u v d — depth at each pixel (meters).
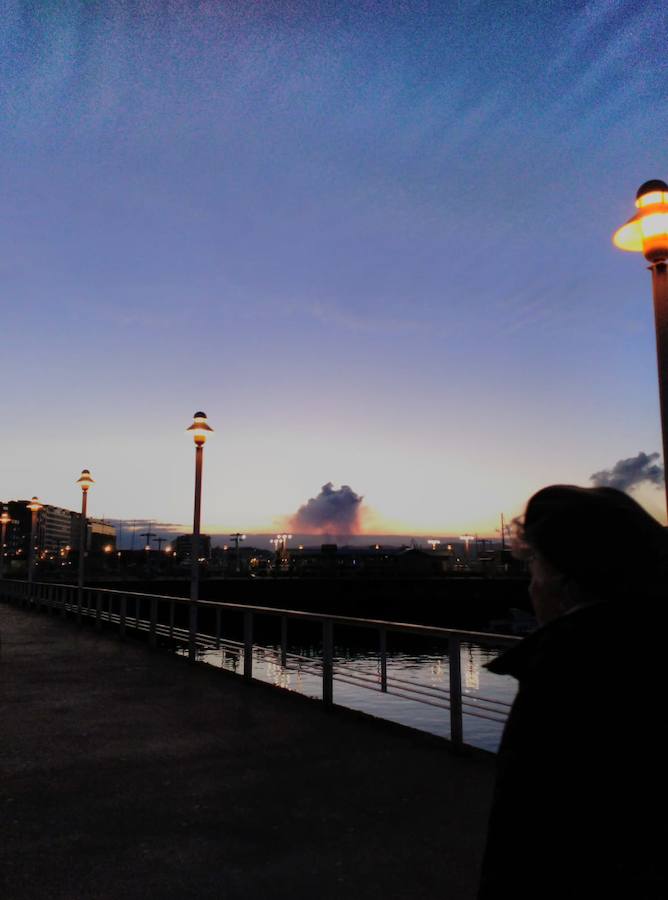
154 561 166.88
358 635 62.91
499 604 86.31
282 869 4.34
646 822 1.12
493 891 1.20
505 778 1.22
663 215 6.70
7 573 111.88
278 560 155.50
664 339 6.67
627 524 1.26
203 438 16.86
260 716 8.90
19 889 4.09
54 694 10.47
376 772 6.42
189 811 5.41
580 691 1.17
